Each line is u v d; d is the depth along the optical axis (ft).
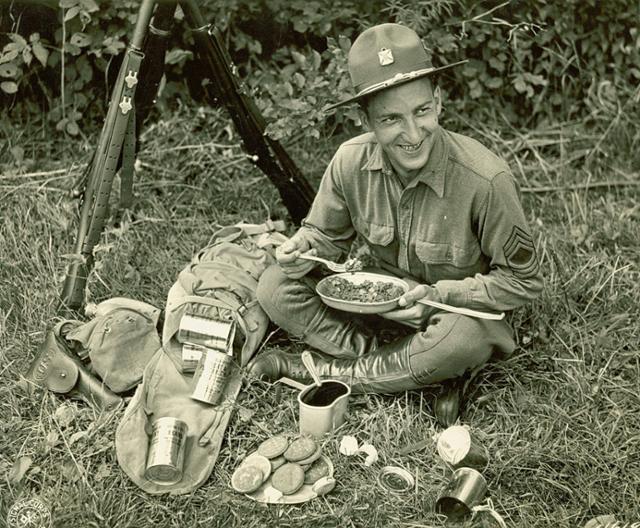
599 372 10.63
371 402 10.30
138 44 10.68
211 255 11.51
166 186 13.76
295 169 12.37
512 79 15.16
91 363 10.39
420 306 9.77
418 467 9.48
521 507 9.02
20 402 10.30
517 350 11.05
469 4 14.30
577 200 13.73
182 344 10.46
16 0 13.83
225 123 14.48
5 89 13.51
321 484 9.00
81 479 9.15
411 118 8.89
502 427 10.03
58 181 13.71
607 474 9.30
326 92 12.67
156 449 9.17
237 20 14.35
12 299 11.73
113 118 10.89
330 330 10.74
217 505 8.94
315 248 10.77
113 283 12.01
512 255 9.69
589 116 15.10
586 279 12.12
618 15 14.80
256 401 10.31
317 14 14.05
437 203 9.72
